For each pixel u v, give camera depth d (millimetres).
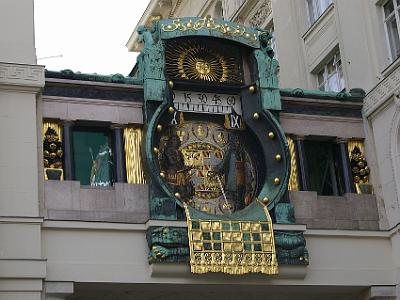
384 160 28047
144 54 26719
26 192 24250
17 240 23797
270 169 26938
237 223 25516
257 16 43125
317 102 28500
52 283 23969
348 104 28875
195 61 27500
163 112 26250
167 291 25719
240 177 27172
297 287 26281
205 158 27016
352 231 27188
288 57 37062
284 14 37812
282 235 25938
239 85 27703
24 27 25797
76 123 25891
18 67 25172
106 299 25984
